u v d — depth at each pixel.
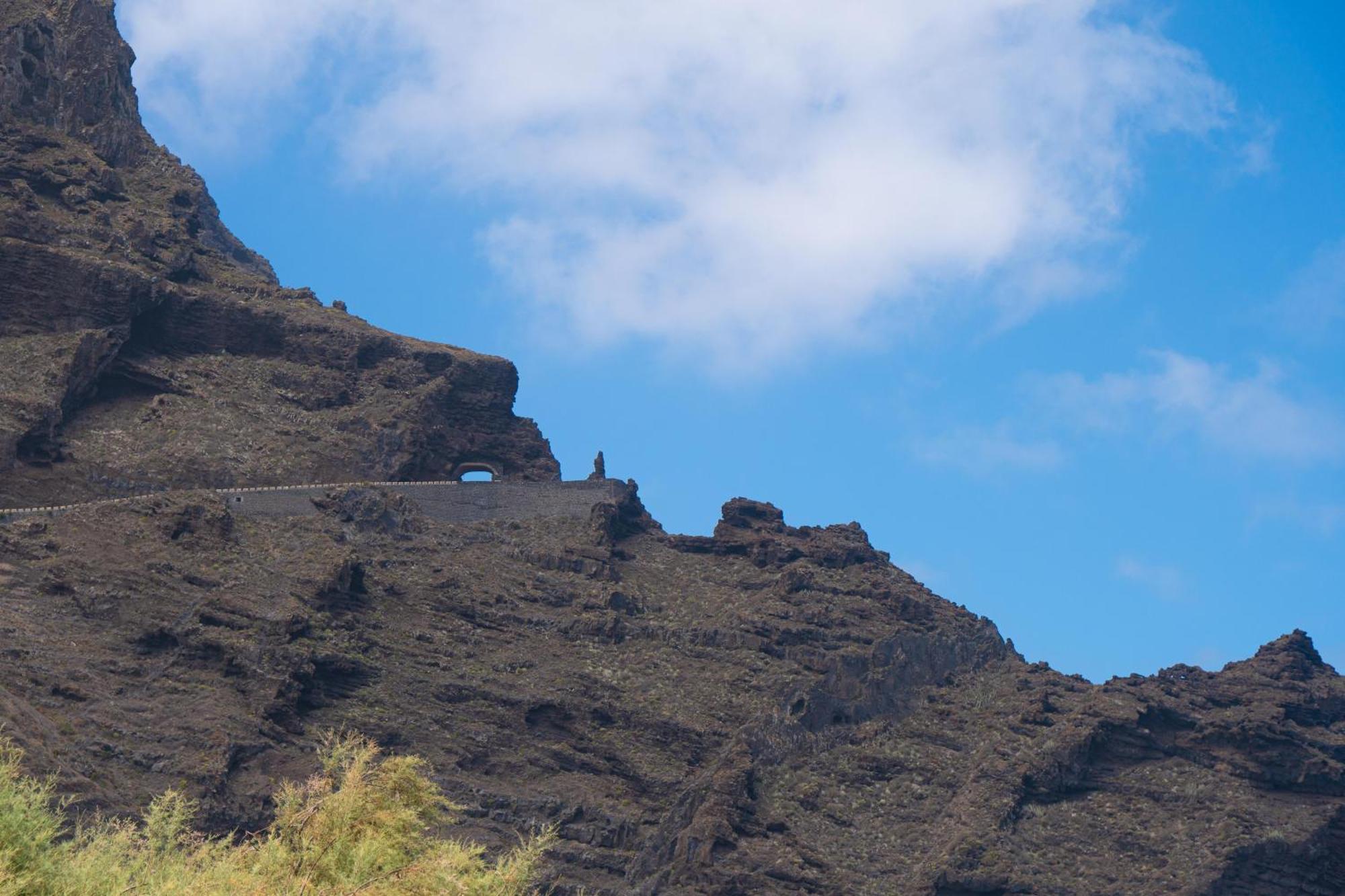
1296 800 181.75
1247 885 172.38
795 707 184.75
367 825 77.25
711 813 166.75
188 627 164.00
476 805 162.12
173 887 74.38
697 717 180.50
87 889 75.62
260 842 82.12
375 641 176.12
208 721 154.75
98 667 158.62
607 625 188.75
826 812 174.75
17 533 171.50
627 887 160.25
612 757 172.50
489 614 186.25
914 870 169.75
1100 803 180.62
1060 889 168.88
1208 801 179.88
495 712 173.12
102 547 172.00
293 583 175.88
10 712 145.25
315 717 165.38
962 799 178.75
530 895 154.38
